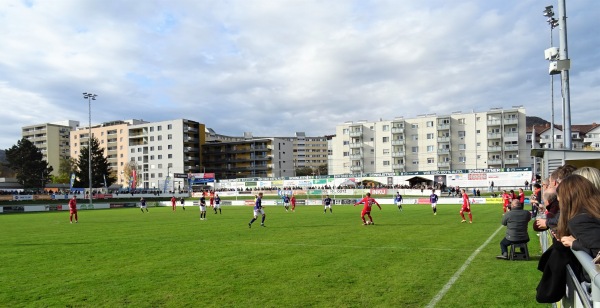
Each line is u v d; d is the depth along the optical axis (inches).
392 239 681.6
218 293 341.1
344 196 2881.4
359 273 410.3
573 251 146.6
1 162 5708.7
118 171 5078.7
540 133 4276.6
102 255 561.3
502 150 3636.8
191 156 4795.8
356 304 303.3
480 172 2783.0
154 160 4773.6
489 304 299.3
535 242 631.8
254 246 623.8
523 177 2659.9
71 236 829.8
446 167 3782.0
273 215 1461.6
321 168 7559.1
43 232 935.7
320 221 1130.7
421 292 334.0
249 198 3152.1
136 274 425.1
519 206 475.8
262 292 341.7
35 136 5935.0
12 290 363.9
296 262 478.0
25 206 2182.6
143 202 2015.3
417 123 3924.7
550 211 254.2
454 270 418.6
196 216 1509.6
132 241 719.1
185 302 316.5
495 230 816.3
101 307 307.7
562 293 166.6
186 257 528.7
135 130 4985.2
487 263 455.8
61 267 474.0
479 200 2110.0
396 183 3061.0
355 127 4116.6
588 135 4527.6
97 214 1792.6
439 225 941.2
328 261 481.4
